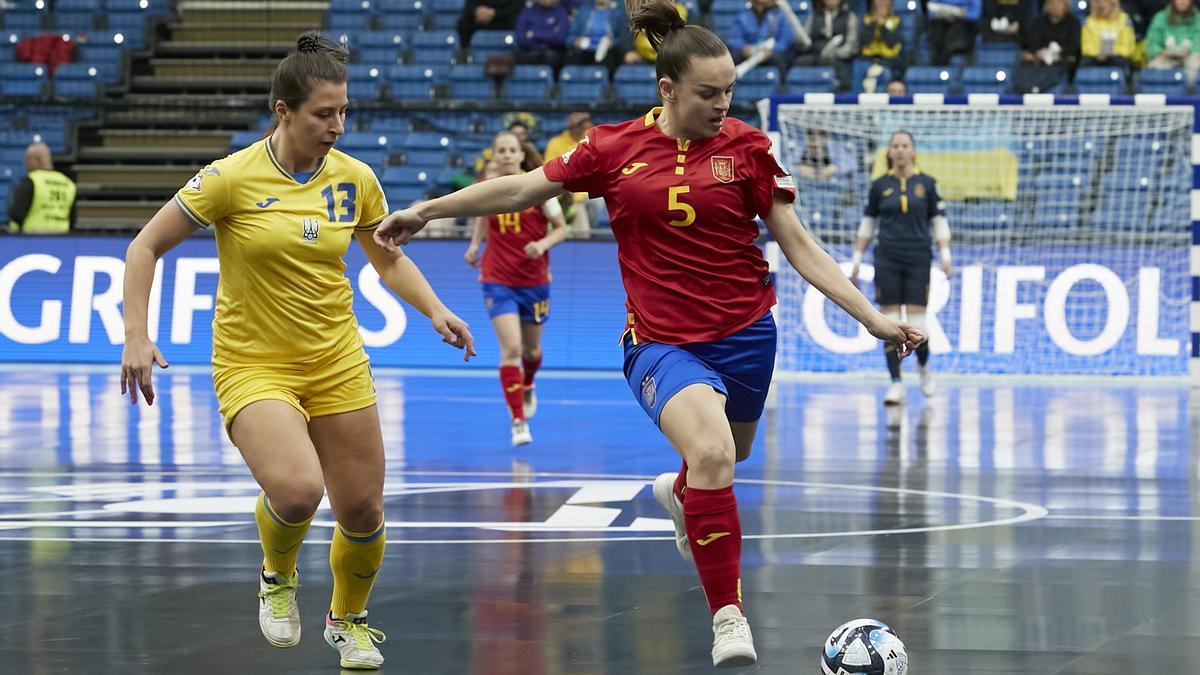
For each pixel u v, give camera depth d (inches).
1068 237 1867.6
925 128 1914.4
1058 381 1744.6
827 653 446.6
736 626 446.0
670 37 473.7
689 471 457.4
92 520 797.9
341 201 488.7
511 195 492.7
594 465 1032.2
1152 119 1887.3
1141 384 1710.1
